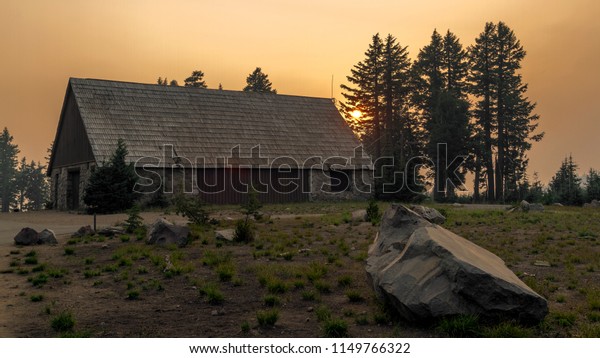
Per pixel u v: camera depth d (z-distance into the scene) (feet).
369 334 25.23
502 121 228.02
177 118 133.08
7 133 390.63
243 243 52.54
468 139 210.18
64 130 134.51
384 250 31.83
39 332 25.43
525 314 24.66
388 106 229.66
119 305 30.83
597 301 28.55
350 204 122.93
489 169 219.41
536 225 66.03
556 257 43.55
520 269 39.22
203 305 30.96
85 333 25.11
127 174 105.09
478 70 232.53
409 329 25.62
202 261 42.80
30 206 389.39
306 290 33.76
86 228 60.54
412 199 145.07
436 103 217.36
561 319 26.02
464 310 24.70
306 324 27.17
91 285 35.81
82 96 126.62
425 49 238.07
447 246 26.66
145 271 39.65
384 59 232.94
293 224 68.74
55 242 54.44
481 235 57.06
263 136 138.51
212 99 144.77
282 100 155.63
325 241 53.57
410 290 25.62
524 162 244.01
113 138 118.52
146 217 84.74
